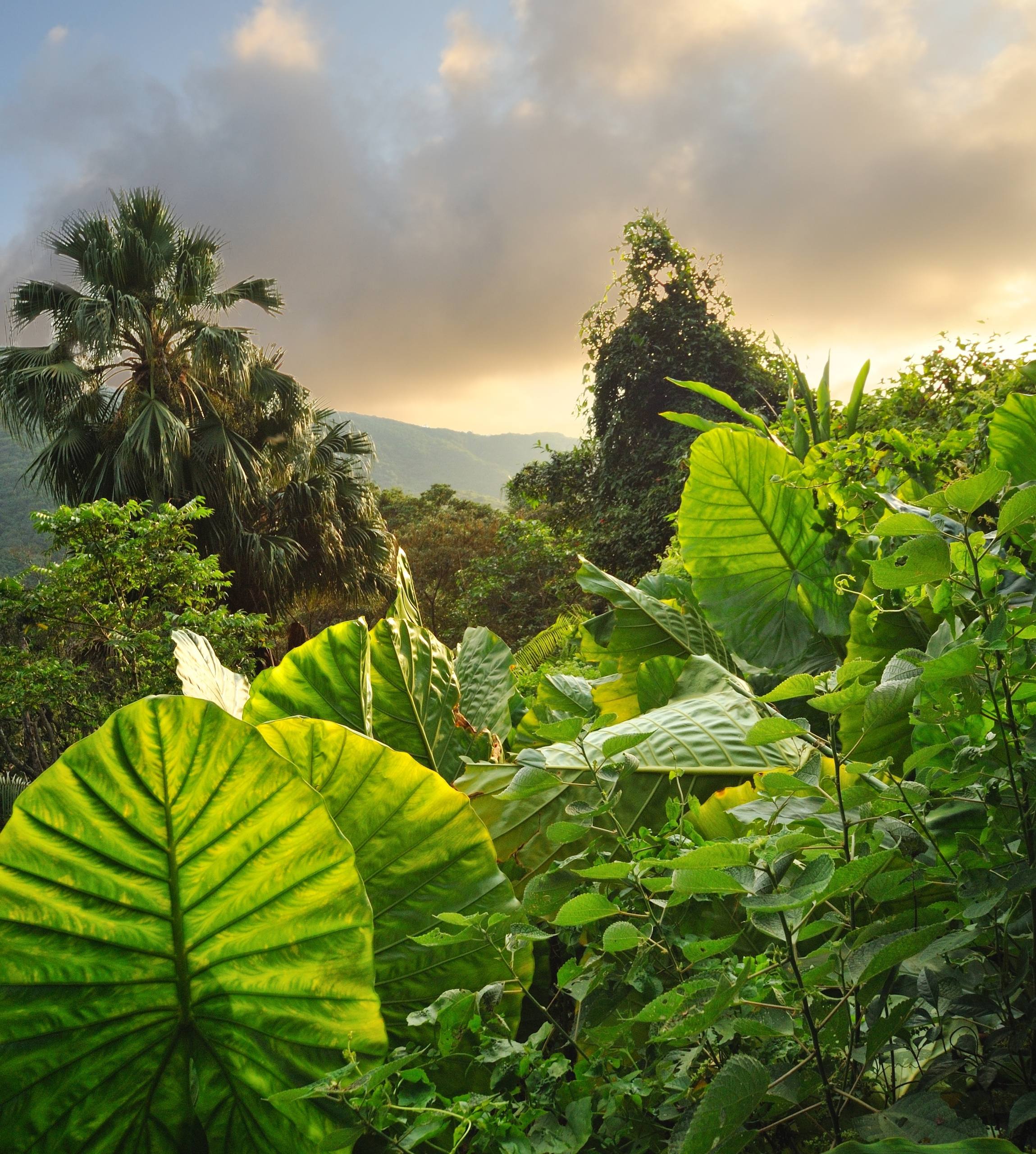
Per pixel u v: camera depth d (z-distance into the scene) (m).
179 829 1.00
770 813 1.19
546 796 1.73
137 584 10.73
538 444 20.67
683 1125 0.82
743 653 3.05
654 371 16.92
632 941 0.93
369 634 2.02
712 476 3.12
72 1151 1.07
